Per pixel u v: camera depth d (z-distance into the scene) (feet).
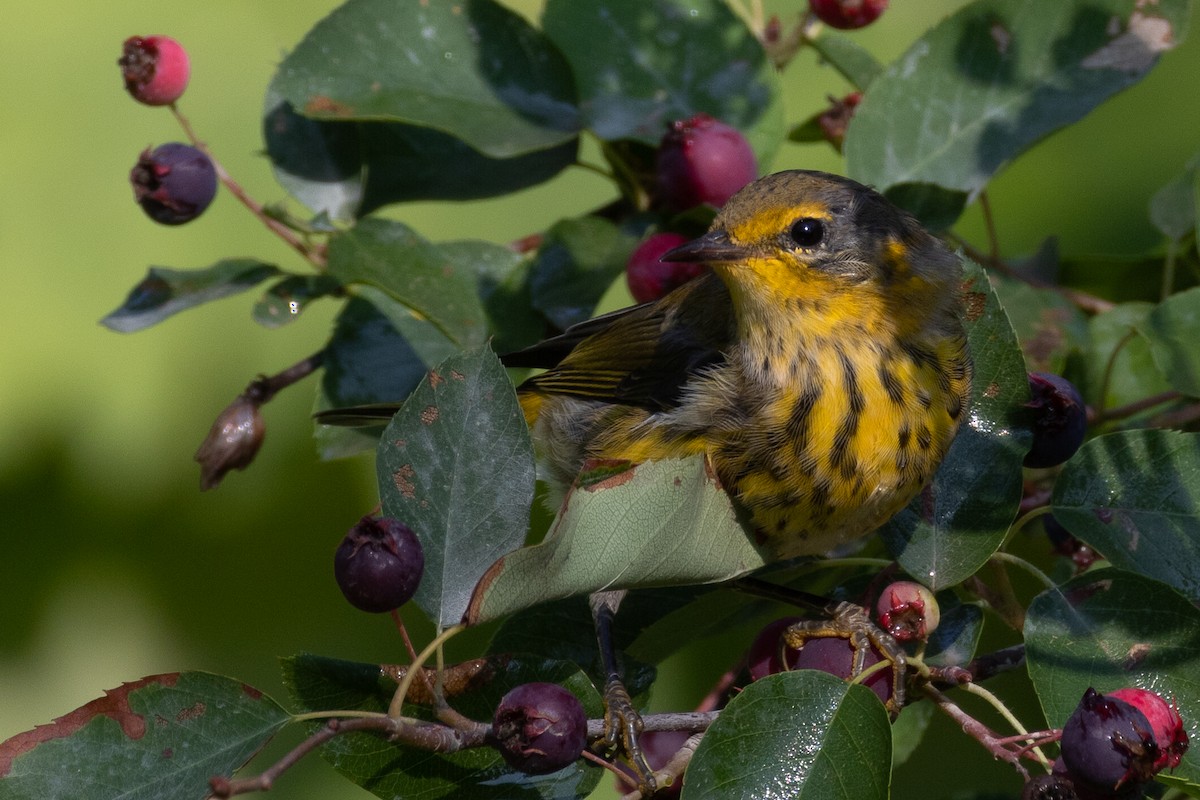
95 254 42.27
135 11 44.73
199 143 27.09
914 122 27.86
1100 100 27.40
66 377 41.39
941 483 23.20
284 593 40.47
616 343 28.22
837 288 24.29
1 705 39.58
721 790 18.31
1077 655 20.42
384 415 26.71
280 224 27.63
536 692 17.47
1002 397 23.43
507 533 19.47
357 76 27.12
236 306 42.14
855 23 29.30
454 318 26.03
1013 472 22.89
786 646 21.83
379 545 17.81
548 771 17.46
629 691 23.22
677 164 26.99
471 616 17.65
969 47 27.99
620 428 27.71
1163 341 24.31
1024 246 37.81
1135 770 16.87
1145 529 21.95
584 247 27.53
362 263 26.37
